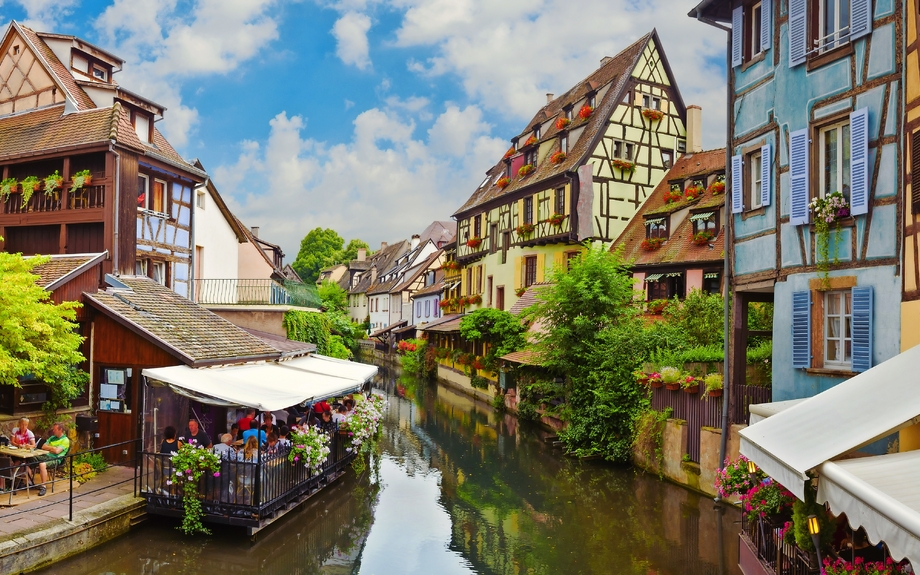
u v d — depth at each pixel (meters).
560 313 18.06
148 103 18.69
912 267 7.50
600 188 25.08
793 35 9.83
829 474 4.70
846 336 9.02
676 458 12.91
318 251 81.62
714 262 20.33
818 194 9.43
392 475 14.34
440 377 34.59
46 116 16.42
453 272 39.19
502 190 31.67
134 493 9.87
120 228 14.11
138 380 12.01
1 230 15.32
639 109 25.97
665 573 8.58
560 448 16.98
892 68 8.20
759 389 10.55
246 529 9.78
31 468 10.15
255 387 10.84
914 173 7.40
